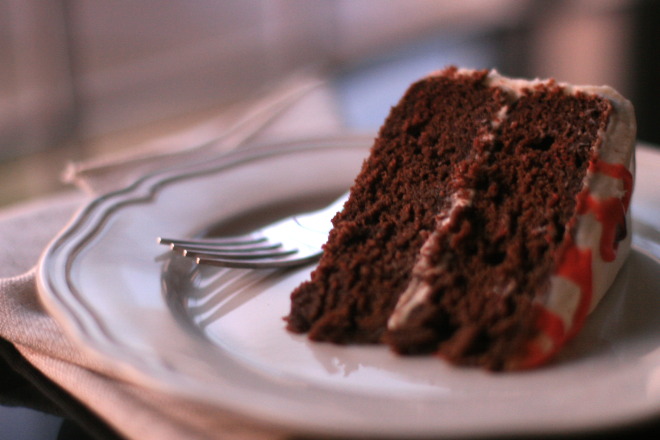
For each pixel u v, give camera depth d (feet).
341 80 2.67
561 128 1.64
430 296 1.52
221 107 3.67
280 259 1.69
